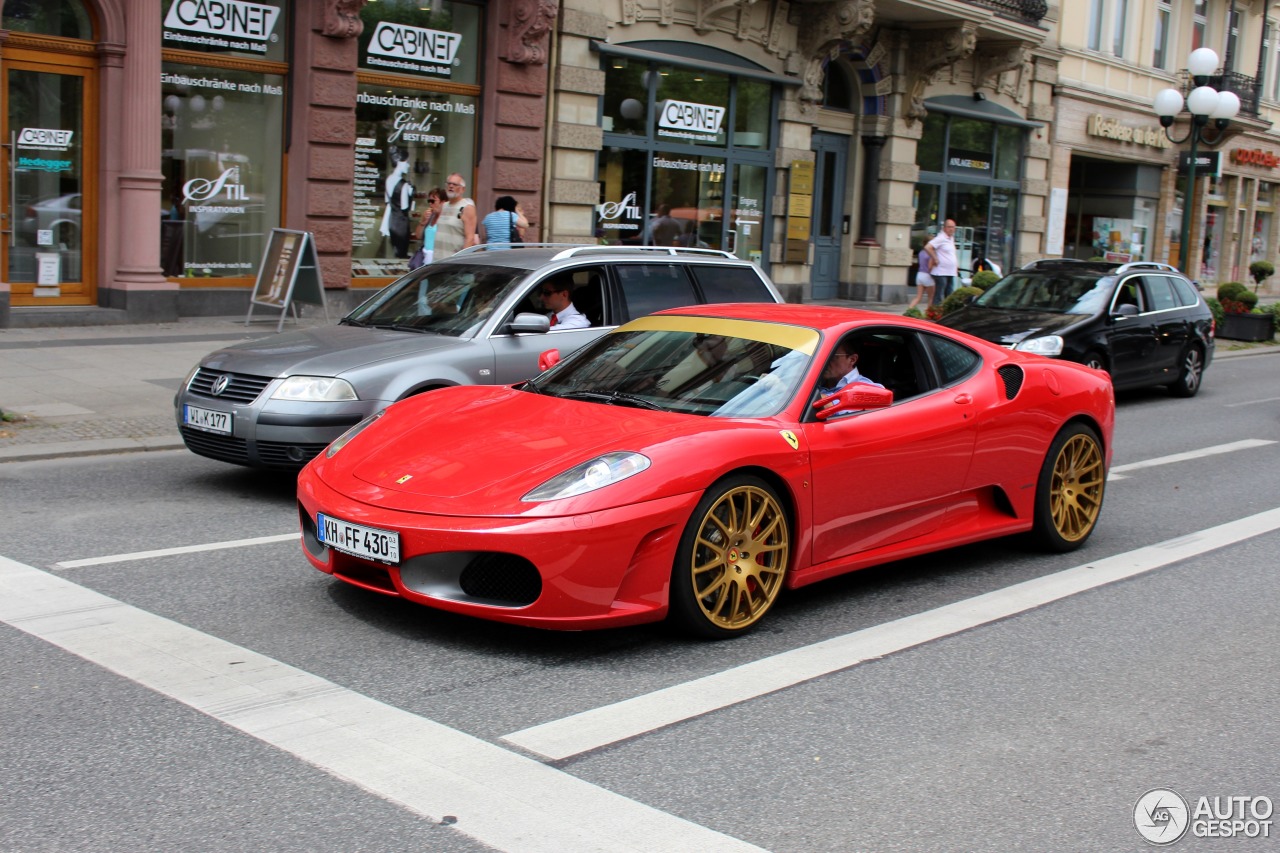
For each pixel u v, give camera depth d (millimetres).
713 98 21688
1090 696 4832
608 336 6422
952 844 3561
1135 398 14953
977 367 6590
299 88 16312
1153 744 4383
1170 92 21766
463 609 4770
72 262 14852
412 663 4820
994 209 28562
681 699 4574
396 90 17562
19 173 14281
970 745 4293
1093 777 4078
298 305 15461
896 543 6051
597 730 4250
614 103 20172
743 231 22750
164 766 3811
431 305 8508
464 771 3869
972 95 26922
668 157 21188
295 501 7652
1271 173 40375
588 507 4746
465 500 4859
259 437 7375
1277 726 4602
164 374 11930
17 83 14156
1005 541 7355
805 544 5516
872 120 24781
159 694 4387
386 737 4098
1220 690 4965
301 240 14984
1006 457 6539
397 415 5848
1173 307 14703
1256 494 9086
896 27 24500
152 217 15016
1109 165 34031
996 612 5891
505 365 8031
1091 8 30734
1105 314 13539
